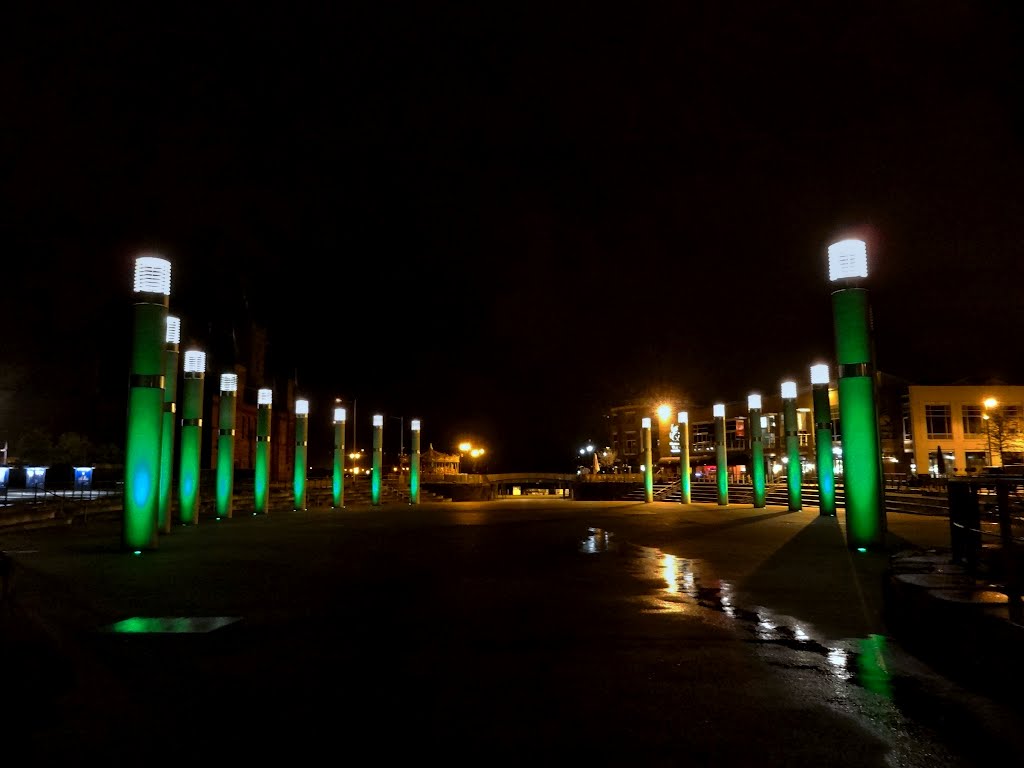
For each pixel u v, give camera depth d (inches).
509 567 479.8
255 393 2566.4
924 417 2138.3
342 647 257.1
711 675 221.1
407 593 373.7
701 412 2982.3
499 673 223.9
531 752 161.6
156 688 209.5
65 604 341.7
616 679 217.3
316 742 167.9
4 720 181.5
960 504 309.7
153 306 586.2
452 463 3351.4
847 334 538.3
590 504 1537.9
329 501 1592.0
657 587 391.9
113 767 154.6
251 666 232.2
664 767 153.6
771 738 169.2
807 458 2315.5
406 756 159.8
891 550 534.6
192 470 922.1
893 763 154.9
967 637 213.9
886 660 237.9
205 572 456.4
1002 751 160.7
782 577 426.9
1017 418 2144.4
